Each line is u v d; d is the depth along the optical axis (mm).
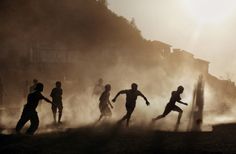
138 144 10719
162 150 9844
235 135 13242
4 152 9406
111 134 12531
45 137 11727
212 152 9625
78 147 10141
